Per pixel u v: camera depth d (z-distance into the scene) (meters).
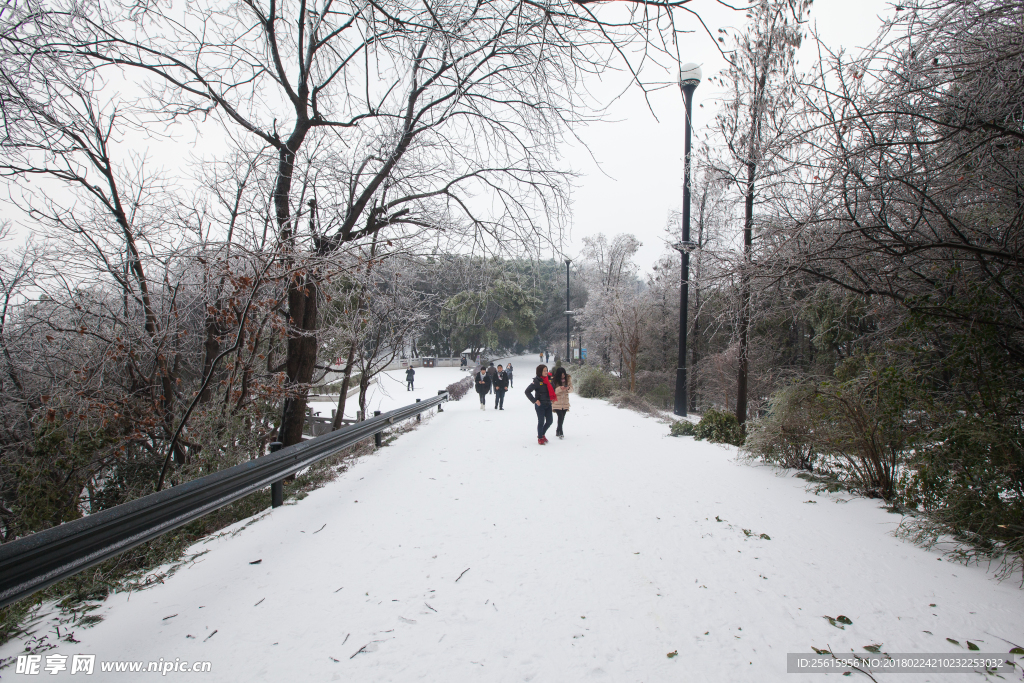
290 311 8.07
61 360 7.64
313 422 16.55
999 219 4.99
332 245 7.59
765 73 10.40
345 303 10.34
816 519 5.00
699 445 9.47
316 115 8.27
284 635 3.01
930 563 3.94
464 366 53.69
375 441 9.87
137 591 3.66
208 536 4.90
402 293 11.07
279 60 7.71
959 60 4.40
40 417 6.61
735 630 3.02
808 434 6.59
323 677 2.60
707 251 7.55
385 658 2.76
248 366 7.25
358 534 4.75
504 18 3.75
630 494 6.00
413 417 15.27
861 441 5.75
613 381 24.72
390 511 5.48
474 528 4.88
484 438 10.81
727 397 19.77
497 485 6.52
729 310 10.37
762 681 2.53
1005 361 4.71
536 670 2.64
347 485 6.71
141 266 7.56
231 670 2.66
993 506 4.09
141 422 6.95
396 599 3.47
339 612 3.29
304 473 7.60
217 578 3.83
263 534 4.79
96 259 7.41
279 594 3.55
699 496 5.88
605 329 30.20
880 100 4.72
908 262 5.53
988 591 3.47
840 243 5.43
